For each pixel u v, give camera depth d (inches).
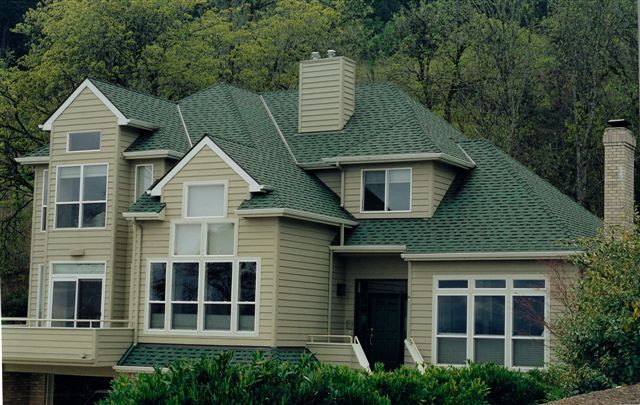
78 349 1023.6
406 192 1102.4
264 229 1000.9
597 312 697.6
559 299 899.4
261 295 992.9
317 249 1060.5
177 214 1047.6
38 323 1189.1
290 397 454.6
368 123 1208.2
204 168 1041.5
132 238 1128.8
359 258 1105.4
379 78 2065.7
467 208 1079.6
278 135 1238.3
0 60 2041.1
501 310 982.4
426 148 1090.7
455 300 1007.0
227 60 1988.2
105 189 1134.4
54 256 1152.8
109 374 1048.2
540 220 1021.2
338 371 499.2
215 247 1025.5
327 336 1031.6
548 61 1855.3
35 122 1750.7
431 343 1010.1
